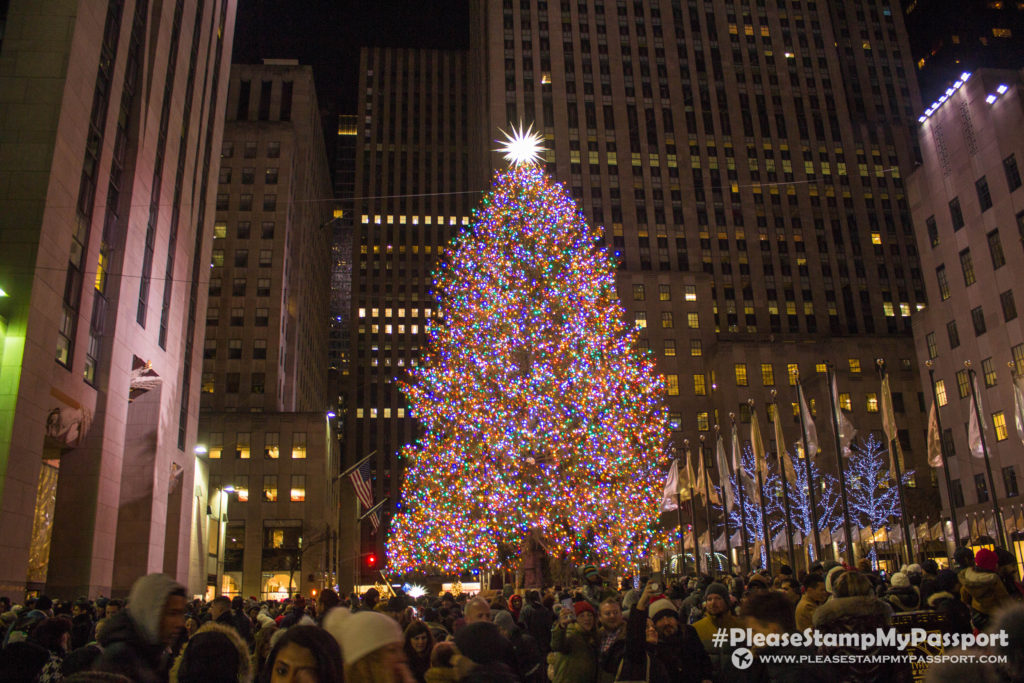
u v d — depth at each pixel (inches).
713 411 3848.4
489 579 2143.2
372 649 164.1
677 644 307.6
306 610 589.9
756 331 4375.0
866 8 5305.1
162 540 1876.2
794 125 4817.9
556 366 1793.8
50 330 1312.7
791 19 5064.0
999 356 1985.7
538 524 1684.3
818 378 3668.8
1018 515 1863.9
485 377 1806.1
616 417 1862.7
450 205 6574.8
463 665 228.4
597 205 4392.2
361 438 6003.9
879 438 3612.2
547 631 492.4
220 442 3102.9
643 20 4849.9
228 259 3649.1
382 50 7003.0
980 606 350.6
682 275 4114.2
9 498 1182.3
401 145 6737.2
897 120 4980.3
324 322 5017.2
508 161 4328.3
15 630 400.5
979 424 1277.1
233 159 3796.8
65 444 1445.6
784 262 4532.5
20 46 1374.3
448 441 2080.5
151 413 1861.5
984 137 2039.9
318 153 4643.2
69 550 1476.4
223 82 2559.1
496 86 4520.2
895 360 3801.7
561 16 4736.7
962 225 2132.1
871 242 4655.5
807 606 342.0
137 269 1710.1
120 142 1663.4
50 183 1311.5
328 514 3265.3
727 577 767.1
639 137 4579.2
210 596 2623.0
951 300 2177.7
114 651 196.7
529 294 1879.9
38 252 1274.6
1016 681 144.9
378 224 6501.0
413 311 6318.9
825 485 3125.0
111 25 1594.5
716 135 4697.3
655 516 2276.1
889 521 2970.0
